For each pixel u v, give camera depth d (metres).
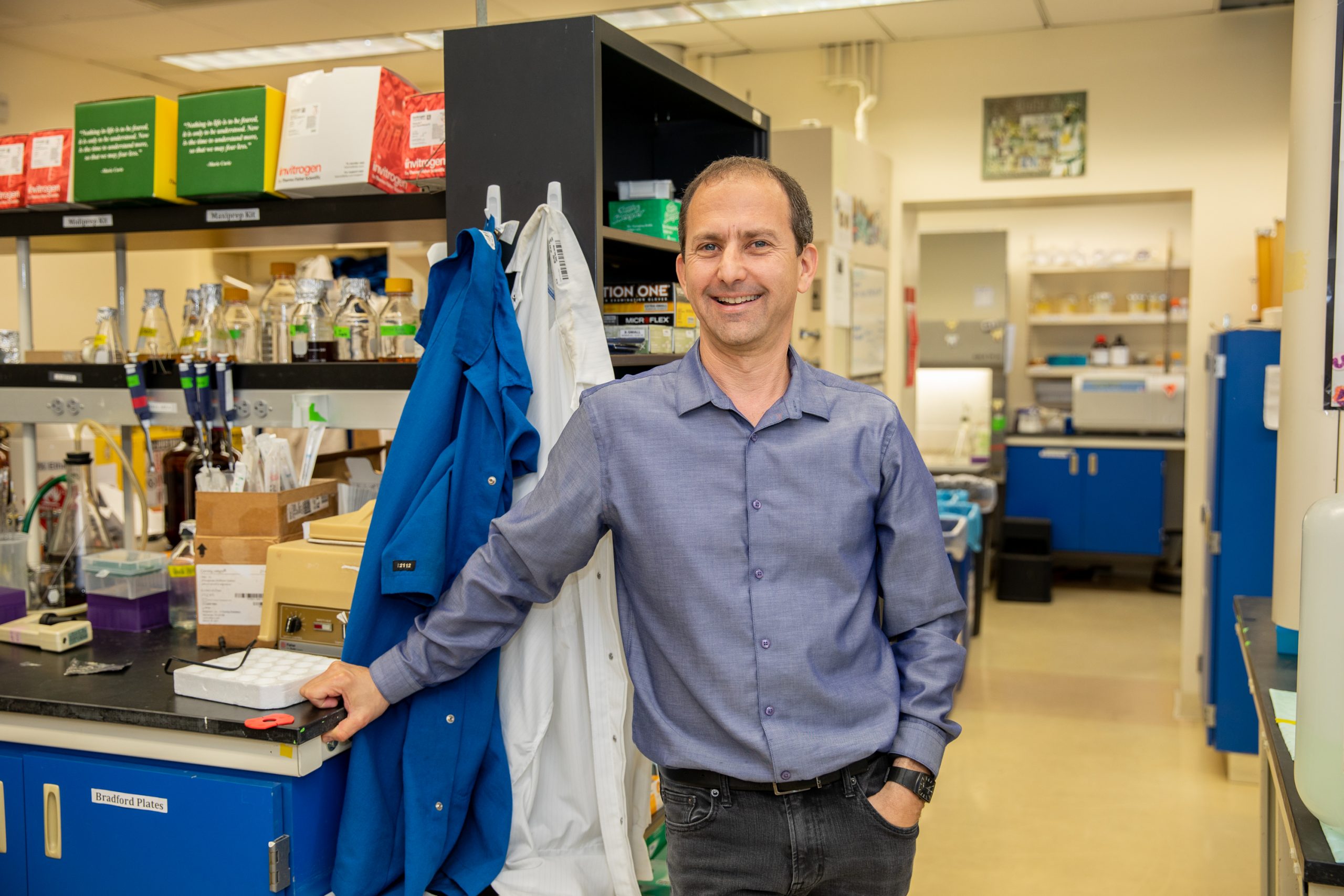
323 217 2.36
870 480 1.57
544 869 1.95
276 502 2.17
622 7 5.16
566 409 2.00
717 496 1.55
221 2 5.01
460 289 1.96
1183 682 4.67
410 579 1.79
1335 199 1.67
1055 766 4.11
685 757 1.57
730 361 1.58
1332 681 1.26
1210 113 5.27
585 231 2.03
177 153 2.41
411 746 1.84
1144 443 6.79
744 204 1.50
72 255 5.92
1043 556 6.77
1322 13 1.96
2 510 2.70
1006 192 5.63
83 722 1.86
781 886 1.57
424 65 6.26
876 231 5.52
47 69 5.84
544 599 1.76
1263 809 2.18
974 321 7.20
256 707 1.78
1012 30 5.54
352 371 2.32
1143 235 7.64
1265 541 3.85
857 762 1.57
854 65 5.77
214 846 1.76
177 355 2.73
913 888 3.16
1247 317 5.22
